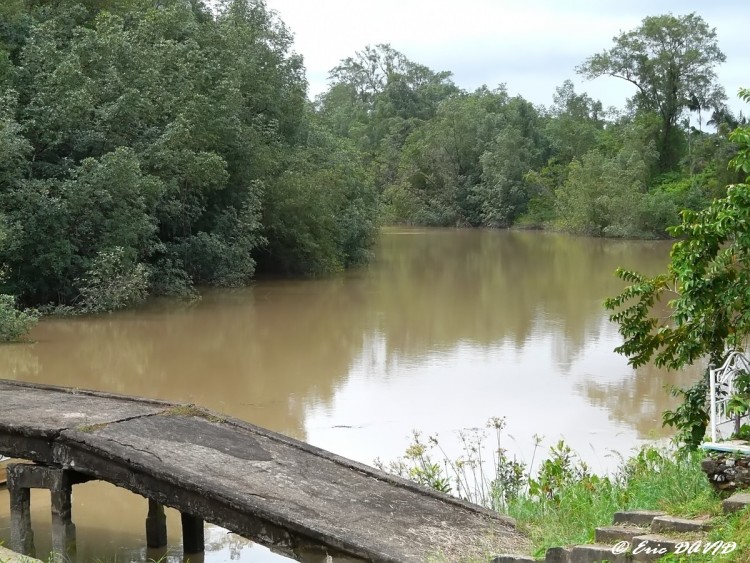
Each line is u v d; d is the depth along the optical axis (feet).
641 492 26.04
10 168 81.71
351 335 76.43
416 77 351.67
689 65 239.30
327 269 124.06
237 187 110.52
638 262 149.07
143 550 31.12
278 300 98.84
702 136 238.07
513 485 33.04
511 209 259.60
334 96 361.71
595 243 197.16
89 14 106.32
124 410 31.86
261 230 115.44
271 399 53.11
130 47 93.20
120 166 82.74
